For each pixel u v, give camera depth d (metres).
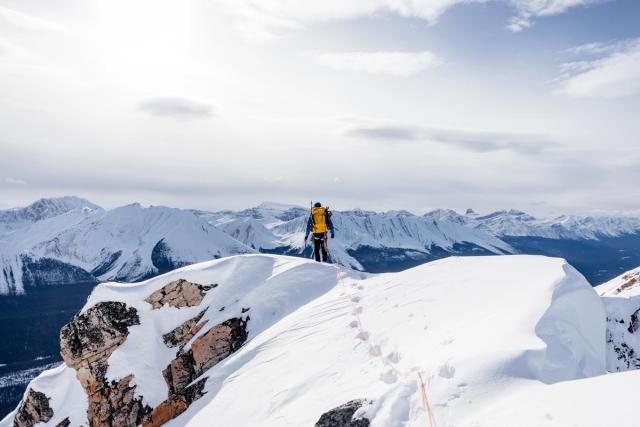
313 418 8.67
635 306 15.27
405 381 7.39
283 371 12.44
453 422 6.04
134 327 22.64
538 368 6.86
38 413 22.33
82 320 22.84
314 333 14.20
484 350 7.38
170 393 20.38
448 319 10.45
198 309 23.06
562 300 9.77
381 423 6.76
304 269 22.33
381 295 14.78
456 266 15.20
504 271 12.92
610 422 4.57
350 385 9.21
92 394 21.25
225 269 24.61
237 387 13.39
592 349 9.49
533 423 5.09
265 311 20.75
